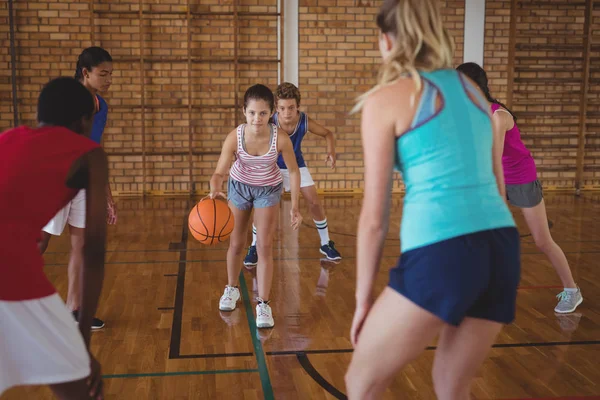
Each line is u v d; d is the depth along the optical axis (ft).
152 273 16.25
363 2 30.45
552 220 24.00
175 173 30.81
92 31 28.76
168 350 10.96
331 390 9.32
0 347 5.10
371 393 5.37
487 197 5.21
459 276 4.97
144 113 29.99
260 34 30.25
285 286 15.06
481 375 9.86
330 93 30.96
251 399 9.00
